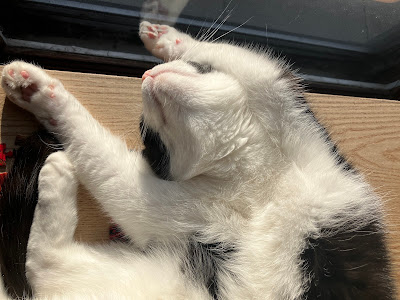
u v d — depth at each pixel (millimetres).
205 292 232
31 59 365
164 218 244
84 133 256
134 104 293
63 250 245
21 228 242
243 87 246
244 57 257
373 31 457
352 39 448
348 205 239
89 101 284
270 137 248
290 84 257
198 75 244
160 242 248
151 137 264
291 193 240
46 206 243
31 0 356
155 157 265
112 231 270
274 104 247
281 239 231
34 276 239
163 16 376
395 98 469
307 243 227
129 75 391
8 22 359
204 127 234
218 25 360
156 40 323
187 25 372
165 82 231
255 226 240
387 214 294
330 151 261
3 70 246
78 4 370
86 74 286
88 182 254
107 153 254
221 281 233
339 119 328
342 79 450
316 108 313
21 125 262
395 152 334
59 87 261
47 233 242
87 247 254
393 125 340
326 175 245
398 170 332
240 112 241
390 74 469
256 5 400
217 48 272
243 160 244
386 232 260
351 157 321
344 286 222
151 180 251
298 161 250
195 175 250
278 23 411
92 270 240
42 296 230
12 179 250
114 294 222
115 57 388
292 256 226
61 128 259
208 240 243
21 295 232
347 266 226
